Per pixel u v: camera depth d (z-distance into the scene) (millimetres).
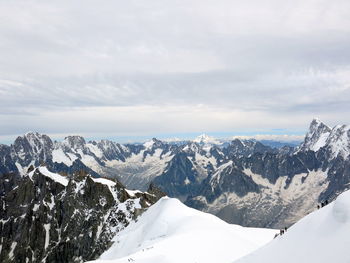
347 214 45438
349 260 38344
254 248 105062
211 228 134375
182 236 107938
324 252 42750
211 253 93688
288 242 51906
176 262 83750
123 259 89688
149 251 92250
